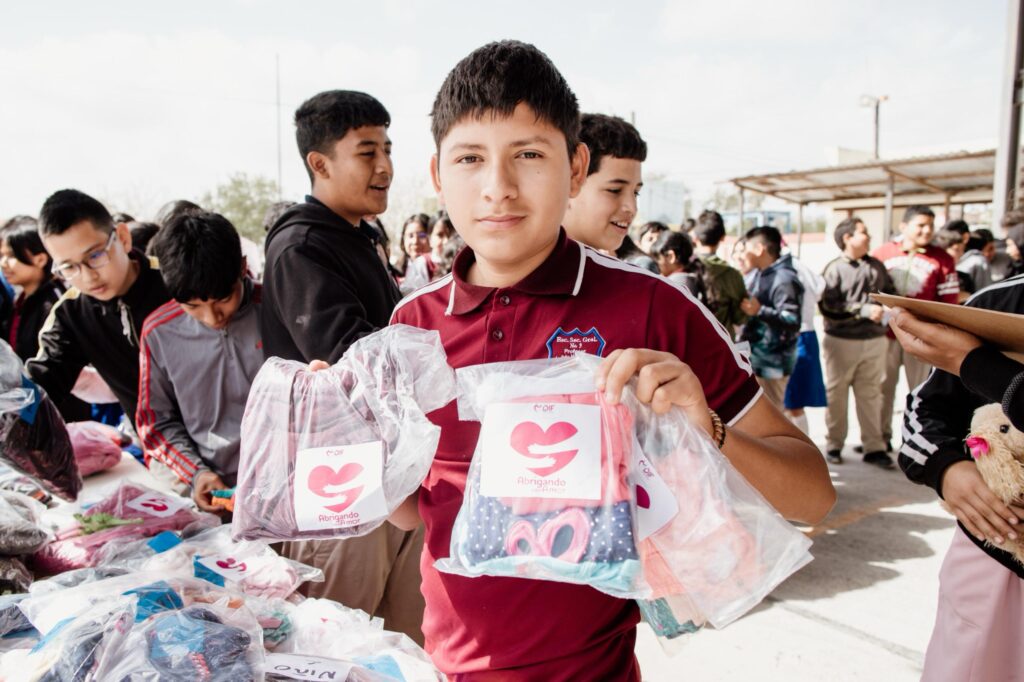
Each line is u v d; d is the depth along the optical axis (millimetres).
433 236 5430
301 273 1793
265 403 1005
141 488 2004
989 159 9805
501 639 971
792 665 2467
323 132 2002
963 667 1362
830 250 18562
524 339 1025
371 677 1128
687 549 843
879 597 2902
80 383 2891
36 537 1602
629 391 878
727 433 891
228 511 2059
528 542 821
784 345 4344
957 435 1415
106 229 2178
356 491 938
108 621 1062
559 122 962
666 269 3957
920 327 1230
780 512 988
